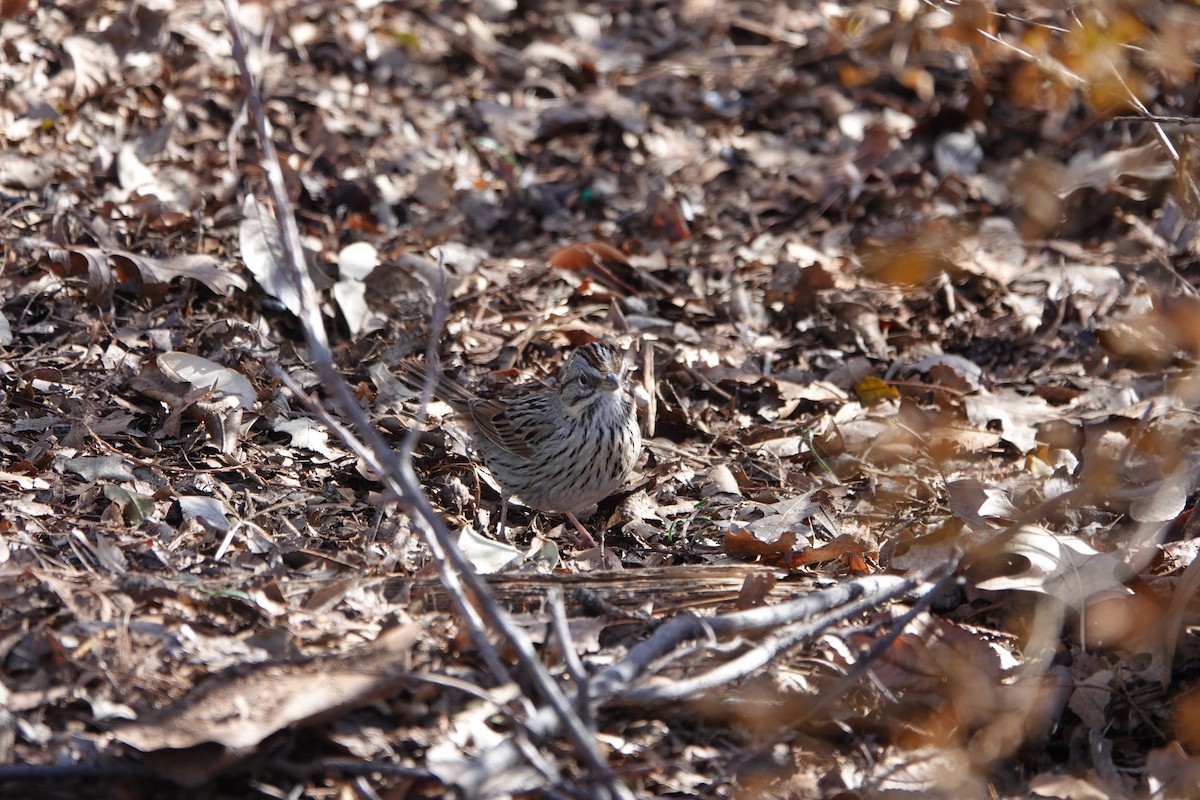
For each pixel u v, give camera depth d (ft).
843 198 54.90
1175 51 36.29
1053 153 57.41
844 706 26.22
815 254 50.49
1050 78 47.14
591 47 66.39
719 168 57.21
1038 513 30.89
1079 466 37.37
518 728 22.21
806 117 61.67
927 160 57.72
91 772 21.91
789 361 45.01
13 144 47.55
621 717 25.46
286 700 23.00
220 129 52.49
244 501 33.47
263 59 56.90
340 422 38.17
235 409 36.68
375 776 22.88
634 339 44.09
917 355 45.24
